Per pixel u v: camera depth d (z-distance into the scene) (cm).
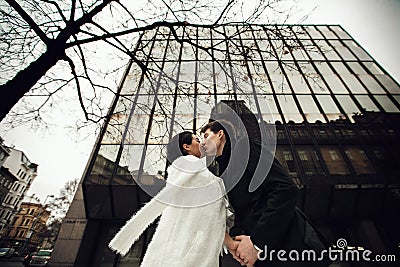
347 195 774
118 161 816
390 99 1030
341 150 876
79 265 741
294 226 113
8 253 2130
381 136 909
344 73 1152
